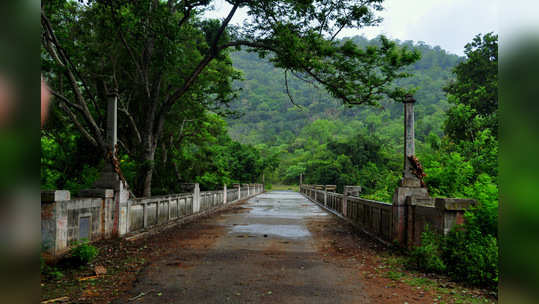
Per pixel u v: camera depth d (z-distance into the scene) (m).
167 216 12.06
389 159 45.97
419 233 6.99
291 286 5.18
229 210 19.42
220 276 5.70
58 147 12.73
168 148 17.70
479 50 26.11
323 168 44.84
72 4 11.61
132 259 6.83
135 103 14.38
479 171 11.33
